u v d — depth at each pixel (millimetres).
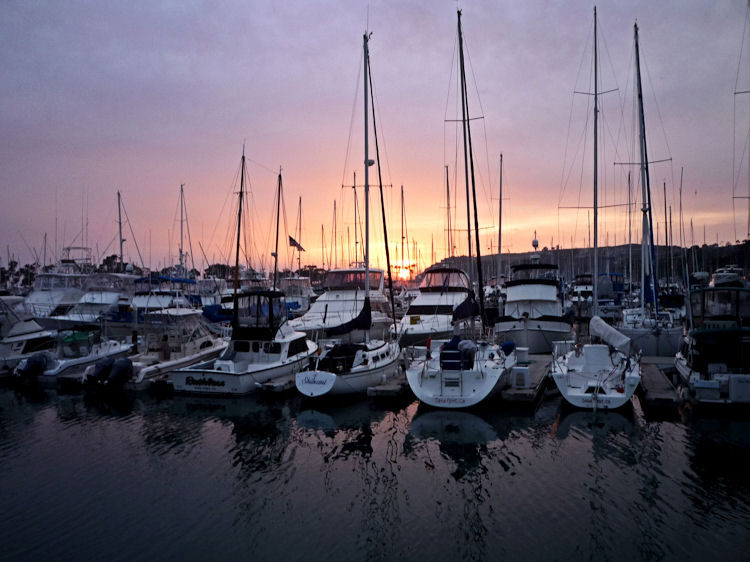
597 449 13031
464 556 8648
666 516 9734
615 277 48125
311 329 25062
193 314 23984
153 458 13062
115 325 28938
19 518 10062
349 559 8641
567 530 9344
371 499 10711
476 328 20781
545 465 12148
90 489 11320
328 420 15852
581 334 26453
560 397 17734
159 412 16938
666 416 15406
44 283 33969
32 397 18922
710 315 18078
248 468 12375
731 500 10320
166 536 9383
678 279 56062
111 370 19359
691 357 16828
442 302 29125
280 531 9531
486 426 14938
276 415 16406
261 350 19766
